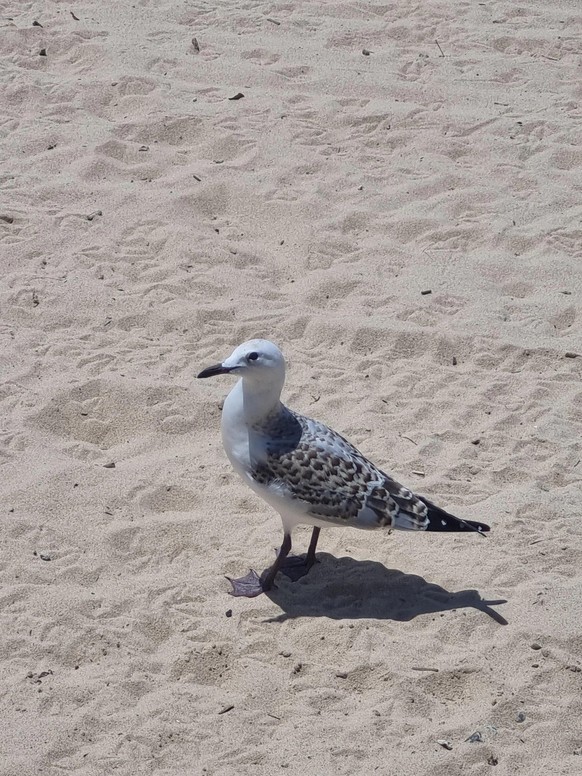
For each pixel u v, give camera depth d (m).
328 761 2.43
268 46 4.04
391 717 2.48
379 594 2.65
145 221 3.36
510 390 3.04
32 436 2.86
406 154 3.64
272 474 2.58
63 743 2.43
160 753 2.43
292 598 2.64
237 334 3.11
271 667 2.54
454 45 4.18
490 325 3.17
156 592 2.63
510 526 2.76
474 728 2.48
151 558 2.69
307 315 3.16
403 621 2.61
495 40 4.23
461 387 3.04
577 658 2.57
